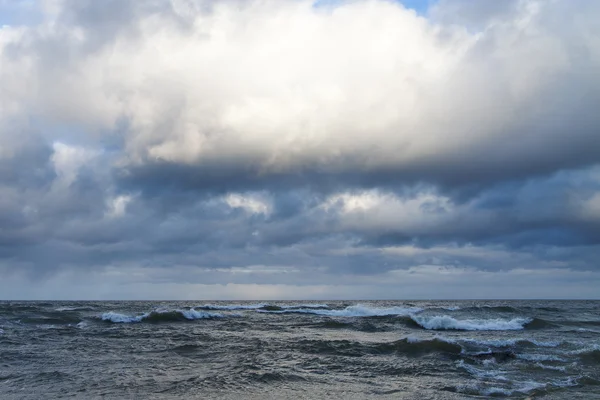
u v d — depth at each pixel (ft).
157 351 63.72
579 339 77.15
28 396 38.47
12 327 93.76
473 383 44.19
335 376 47.57
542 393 40.32
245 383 43.80
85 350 64.69
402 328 97.19
